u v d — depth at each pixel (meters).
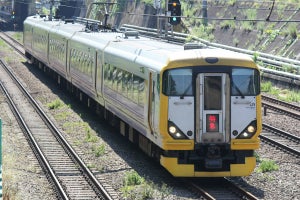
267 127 59.44
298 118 65.19
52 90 88.75
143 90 44.94
